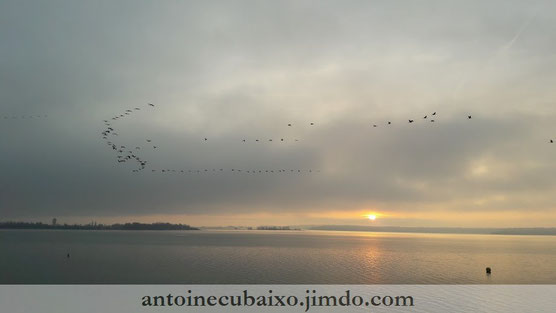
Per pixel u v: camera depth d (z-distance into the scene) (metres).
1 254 143.62
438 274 97.62
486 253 175.88
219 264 114.44
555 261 136.62
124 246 196.38
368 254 159.75
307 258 137.00
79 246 193.75
